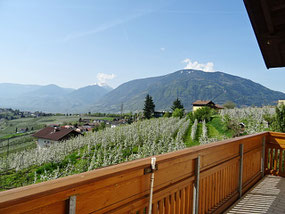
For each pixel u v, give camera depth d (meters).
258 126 13.45
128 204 1.32
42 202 0.89
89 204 1.10
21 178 10.18
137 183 1.41
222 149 2.54
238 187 3.10
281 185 3.66
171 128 18.67
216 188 2.51
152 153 10.95
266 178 4.05
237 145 3.00
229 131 16.33
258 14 2.20
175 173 1.76
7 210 0.77
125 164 1.28
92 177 1.07
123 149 13.03
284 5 1.99
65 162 11.81
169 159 1.63
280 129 7.14
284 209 2.79
